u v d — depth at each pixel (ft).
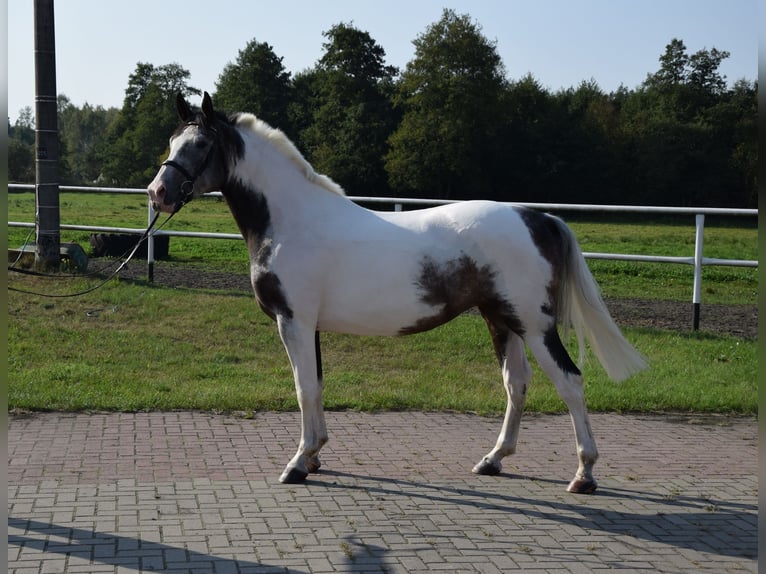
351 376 26.58
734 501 16.98
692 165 186.50
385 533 14.71
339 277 17.10
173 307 34.09
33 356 27.50
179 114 17.83
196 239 65.82
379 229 17.22
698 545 14.60
